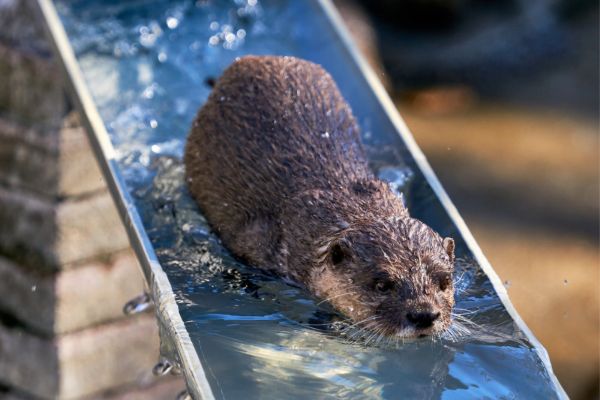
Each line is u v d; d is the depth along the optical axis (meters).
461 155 17.61
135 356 9.44
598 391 12.73
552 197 16.55
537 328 13.54
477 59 20.55
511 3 21.67
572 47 20.97
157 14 9.95
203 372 5.94
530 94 19.62
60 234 8.91
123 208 7.33
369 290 6.86
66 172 8.82
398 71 20.27
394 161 8.20
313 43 9.65
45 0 8.76
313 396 6.20
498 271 14.81
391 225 7.02
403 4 20.97
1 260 9.27
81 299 9.09
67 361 9.16
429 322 6.57
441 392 6.27
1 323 9.49
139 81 9.19
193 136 8.20
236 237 7.59
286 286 7.29
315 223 7.26
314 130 7.83
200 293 7.07
